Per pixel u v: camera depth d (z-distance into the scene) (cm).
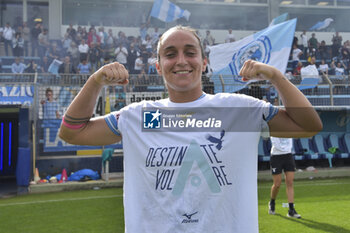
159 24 1678
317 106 919
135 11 1730
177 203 127
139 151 135
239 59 940
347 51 1662
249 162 133
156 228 128
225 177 128
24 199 711
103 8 1711
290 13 1870
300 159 1002
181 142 131
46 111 890
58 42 1546
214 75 904
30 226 489
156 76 895
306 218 496
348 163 1076
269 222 475
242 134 133
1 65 1455
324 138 1054
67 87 903
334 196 668
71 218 531
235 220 127
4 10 1611
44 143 884
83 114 137
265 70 126
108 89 883
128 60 1416
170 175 129
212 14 1791
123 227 473
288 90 127
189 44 134
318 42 1789
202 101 136
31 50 1516
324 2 1894
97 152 927
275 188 519
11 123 1062
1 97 845
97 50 1422
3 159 1057
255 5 1828
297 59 1480
